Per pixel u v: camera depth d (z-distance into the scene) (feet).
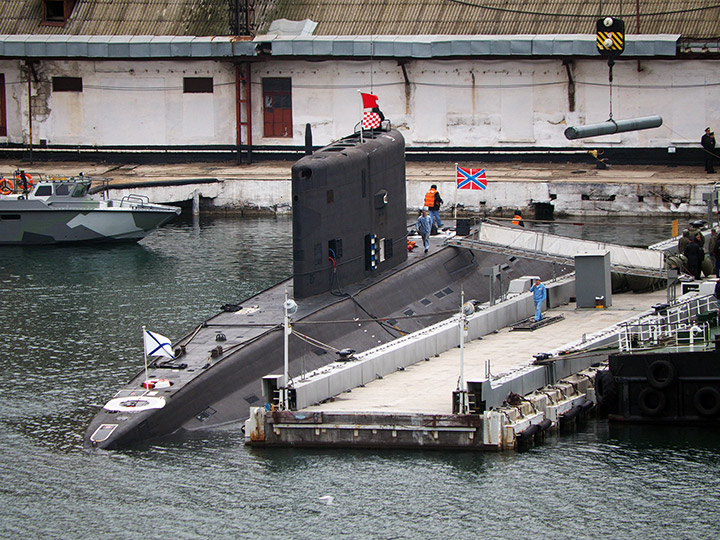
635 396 298.15
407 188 565.94
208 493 254.27
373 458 272.31
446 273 397.19
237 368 303.89
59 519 242.99
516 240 420.36
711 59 575.38
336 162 341.00
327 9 640.17
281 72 634.84
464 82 613.52
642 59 584.40
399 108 626.64
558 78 600.80
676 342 311.88
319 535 236.84
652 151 593.42
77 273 459.73
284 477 261.85
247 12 628.28
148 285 436.35
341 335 334.03
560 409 300.20
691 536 236.43
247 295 418.51
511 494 253.65
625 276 421.18
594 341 336.90
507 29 607.37
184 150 651.25
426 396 298.56
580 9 605.31
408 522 241.55
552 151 607.78
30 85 654.12
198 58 628.69
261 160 647.56
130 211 517.14
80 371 331.98
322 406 290.97
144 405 286.05
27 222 515.09
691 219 540.93
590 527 239.91
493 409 284.61
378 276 366.63
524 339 358.02
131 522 241.96
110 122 653.71
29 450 275.18
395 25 624.18
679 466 269.03
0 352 351.05
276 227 555.69
